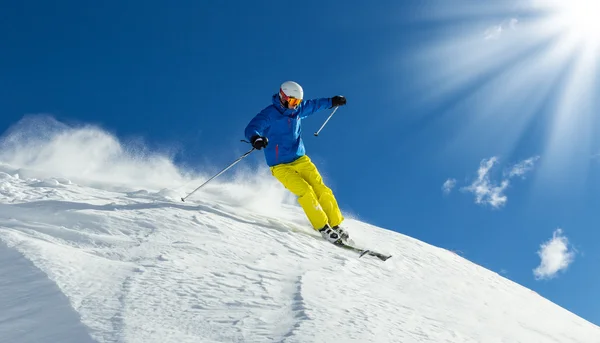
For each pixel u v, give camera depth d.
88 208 5.13
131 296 2.94
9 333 2.42
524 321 4.91
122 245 4.09
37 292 2.84
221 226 5.28
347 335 2.92
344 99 7.36
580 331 5.25
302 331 2.81
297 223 7.02
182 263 3.80
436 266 6.35
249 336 2.67
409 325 3.49
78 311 2.61
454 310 4.45
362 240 6.84
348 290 4.00
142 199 6.33
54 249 3.55
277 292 3.55
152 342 2.38
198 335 2.58
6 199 5.49
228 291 3.35
